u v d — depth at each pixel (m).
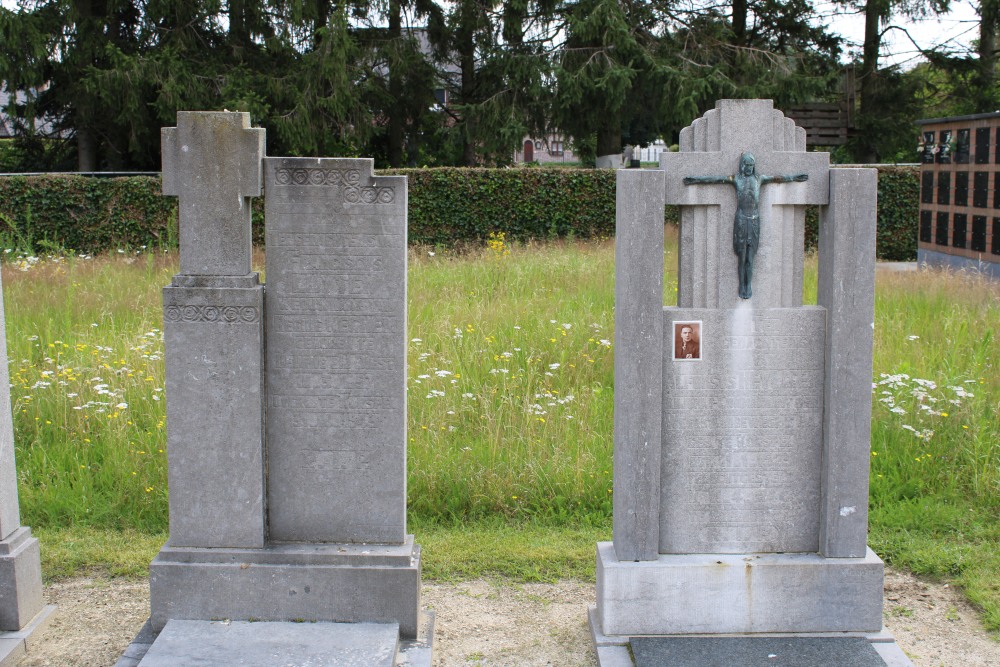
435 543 6.32
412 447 7.25
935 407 7.86
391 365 5.11
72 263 13.42
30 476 6.91
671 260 15.38
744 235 4.92
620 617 5.04
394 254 5.02
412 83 25.61
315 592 5.08
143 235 18.62
